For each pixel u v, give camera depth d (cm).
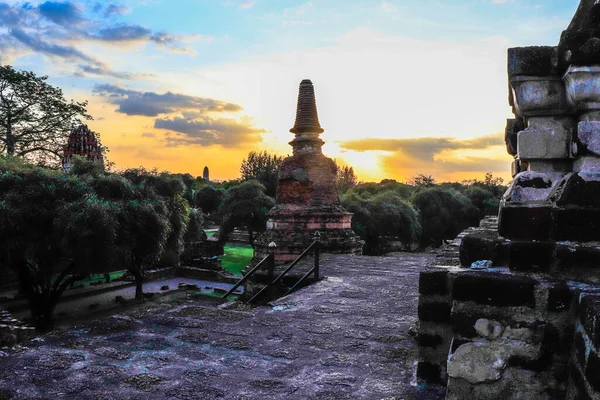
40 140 3672
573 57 328
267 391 433
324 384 450
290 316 704
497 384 336
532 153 358
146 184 2627
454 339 350
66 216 1877
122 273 3662
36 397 407
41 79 3509
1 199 1911
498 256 365
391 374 475
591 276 327
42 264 2078
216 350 541
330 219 1762
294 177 1798
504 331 334
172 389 432
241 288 3167
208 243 4662
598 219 329
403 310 755
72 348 529
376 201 4009
